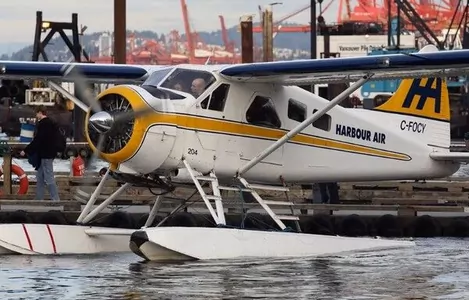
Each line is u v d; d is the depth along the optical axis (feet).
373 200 204.13
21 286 111.65
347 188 224.94
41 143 185.47
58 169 322.55
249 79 146.72
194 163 142.92
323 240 144.97
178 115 139.85
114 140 138.00
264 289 109.81
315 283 114.32
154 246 132.77
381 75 148.46
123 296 104.99
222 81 145.07
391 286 112.27
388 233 173.27
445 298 104.01
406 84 169.17
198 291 108.27
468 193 213.87
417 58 141.38
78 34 484.33
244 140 147.95
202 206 185.26
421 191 219.61
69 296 104.99
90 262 133.08
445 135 173.47
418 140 170.40
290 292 107.96
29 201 181.88
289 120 152.97
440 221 173.78
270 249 139.74
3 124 487.20
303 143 155.74
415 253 145.07
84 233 145.07
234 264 130.21
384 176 167.12
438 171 172.96
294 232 144.97
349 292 107.96
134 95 136.77
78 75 154.71
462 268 127.75
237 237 138.10
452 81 613.11
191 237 134.41
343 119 160.25
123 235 146.20
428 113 171.42
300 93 155.12
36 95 486.79
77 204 179.32
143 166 139.85
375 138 164.35
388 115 167.12
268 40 465.47
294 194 211.41
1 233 139.85
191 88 143.23
